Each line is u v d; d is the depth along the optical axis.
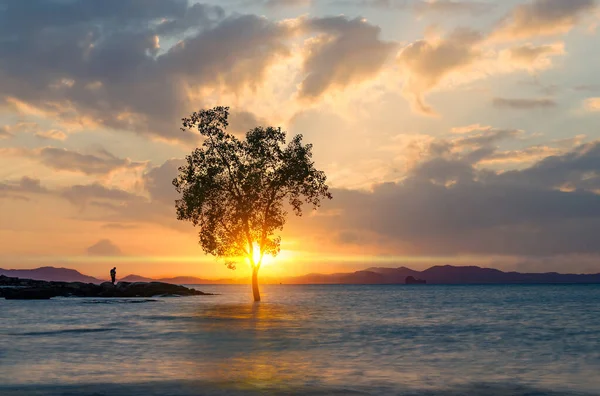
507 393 15.02
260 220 66.81
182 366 19.48
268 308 63.94
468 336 32.19
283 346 26.08
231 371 18.39
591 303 91.62
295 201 68.44
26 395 14.23
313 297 129.88
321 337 30.44
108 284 104.31
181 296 108.44
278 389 15.12
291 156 68.25
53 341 27.75
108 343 26.92
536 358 22.61
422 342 28.59
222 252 67.12
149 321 41.56
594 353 24.33
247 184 65.00
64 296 97.19
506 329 37.50
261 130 68.25
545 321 46.22
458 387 15.80
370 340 29.25
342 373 18.17
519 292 199.12
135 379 16.67
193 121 67.62
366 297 133.50
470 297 133.38
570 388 15.86
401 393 14.78
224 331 33.34
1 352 23.45
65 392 14.60
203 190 65.38
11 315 48.88
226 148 67.06
